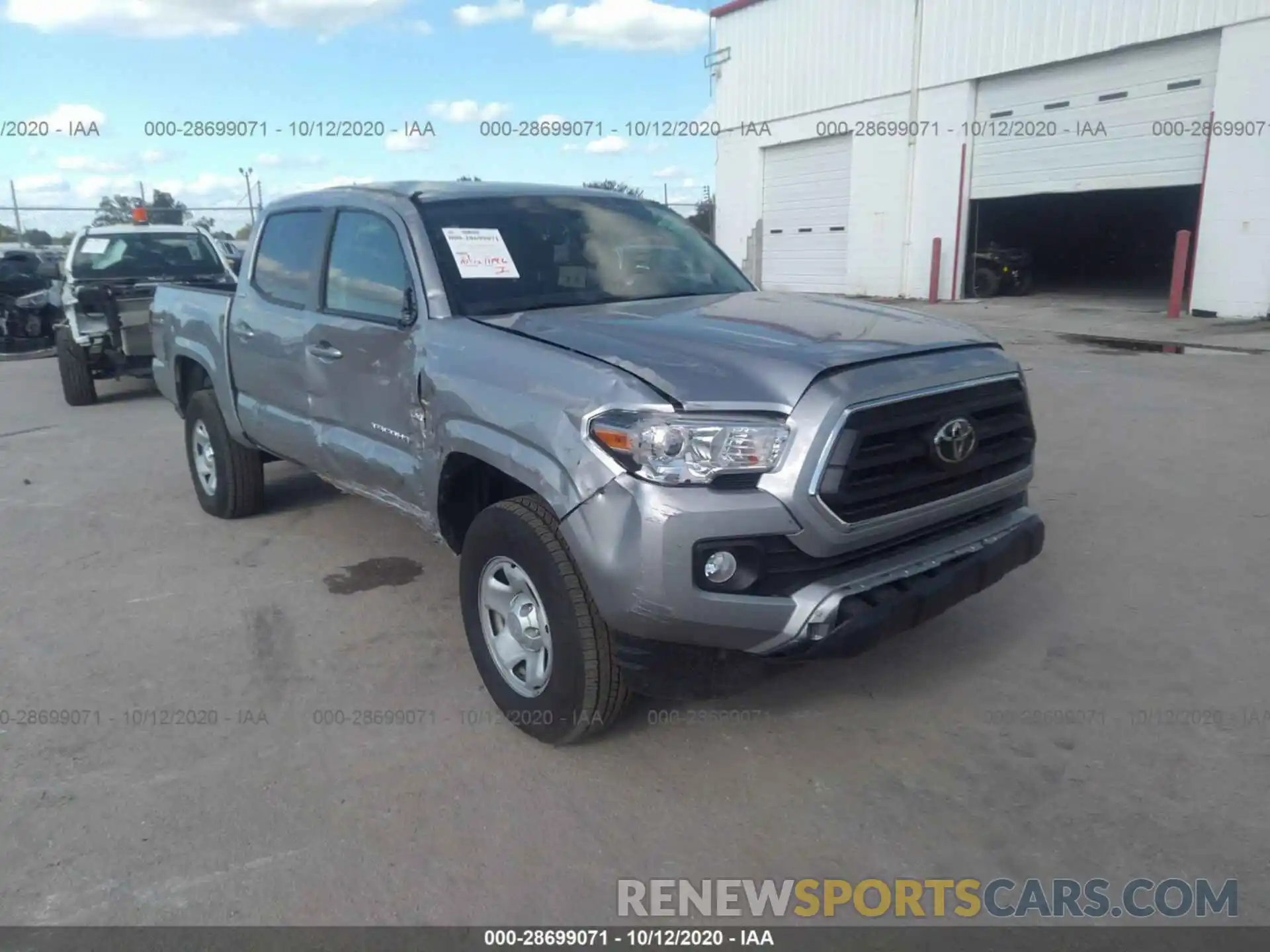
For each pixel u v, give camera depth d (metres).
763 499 2.92
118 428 9.66
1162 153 16.16
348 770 3.42
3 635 4.63
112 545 5.90
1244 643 4.13
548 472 3.15
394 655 4.30
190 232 12.36
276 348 4.96
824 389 2.98
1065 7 16.94
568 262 4.31
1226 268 15.32
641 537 2.91
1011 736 3.52
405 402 4.00
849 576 3.08
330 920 2.71
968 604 4.60
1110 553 5.18
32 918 2.73
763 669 3.10
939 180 19.70
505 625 3.64
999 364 3.49
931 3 19.08
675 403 2.94
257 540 5.88
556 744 3.49
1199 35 15.32
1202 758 3.34
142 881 2.88
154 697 3.97
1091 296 19.78
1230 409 8.34
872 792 3.23
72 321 10.62
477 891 2.81
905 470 3.17
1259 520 5.58
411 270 4.05
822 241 22.61
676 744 3.54
